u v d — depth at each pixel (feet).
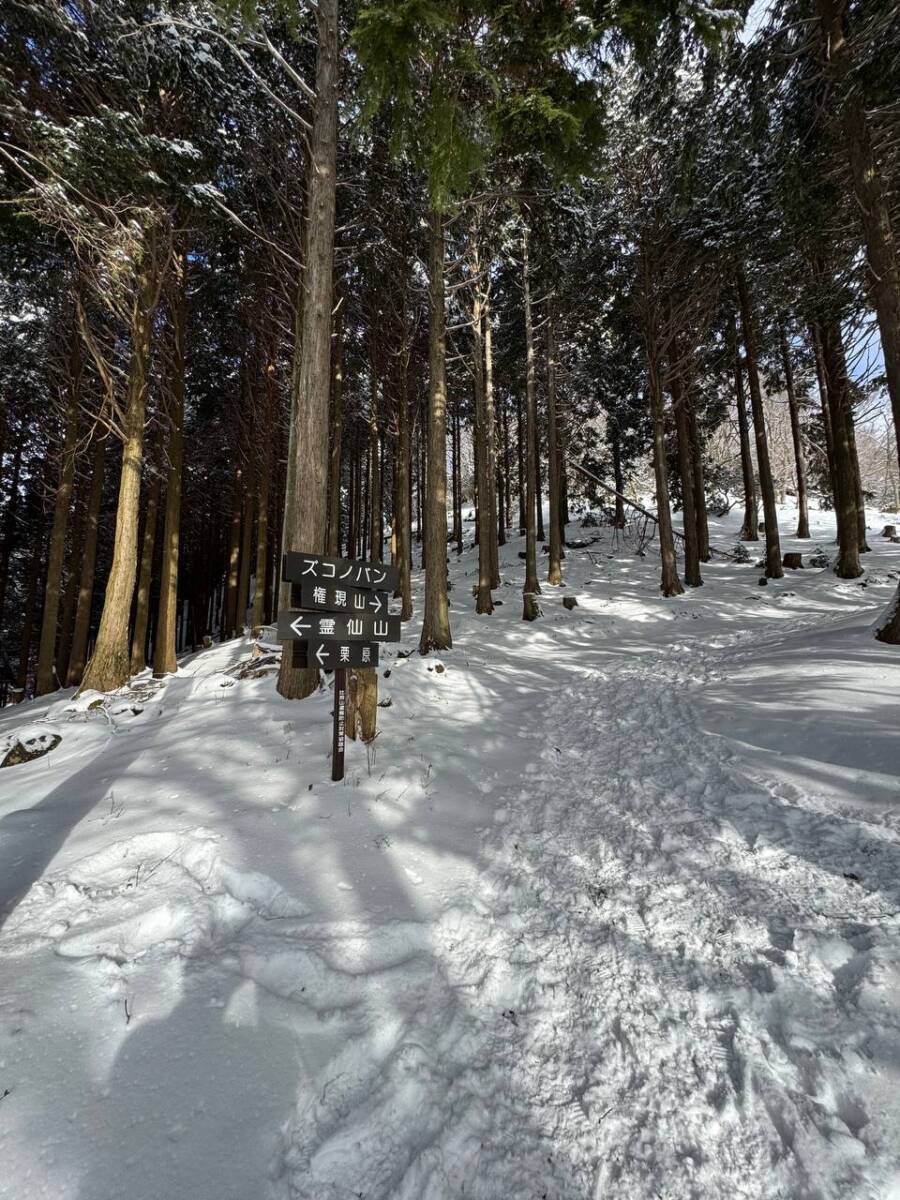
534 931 10.34
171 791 16.29
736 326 67.87
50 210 25.98
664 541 59.72
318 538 25.50
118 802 15.71
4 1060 6.94
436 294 39.86
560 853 13.28
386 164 42.55
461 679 32.91
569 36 19.44
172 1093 6.66
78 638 52.70
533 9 19.51
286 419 64.03
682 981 8.68
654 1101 6.81
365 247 46.44
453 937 10.14
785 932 9.42
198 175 33.58
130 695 32.94
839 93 27.86
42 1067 6.88
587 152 23.21
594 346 77.77
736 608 52.70
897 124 28.37
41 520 72.02
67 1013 7.77
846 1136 5.89
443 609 40.40
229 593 65.57
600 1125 6.56
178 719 25.34
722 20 20.66
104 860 12.33
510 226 49.47
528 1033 8.00
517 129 22.40
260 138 38.81
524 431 94.27
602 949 9.69
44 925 10.03
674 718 23.07
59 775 19.72
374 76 19.17
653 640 45.75
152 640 89.66
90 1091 6.63
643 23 20.62
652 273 59.62
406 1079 6.92
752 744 18.07
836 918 9.49
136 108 32.22
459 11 19.75
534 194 36.76
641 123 50.06
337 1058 7.20
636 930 10.17
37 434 63.77
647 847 13.16
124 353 44.47
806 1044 7.04
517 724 25.00
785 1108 6.35
